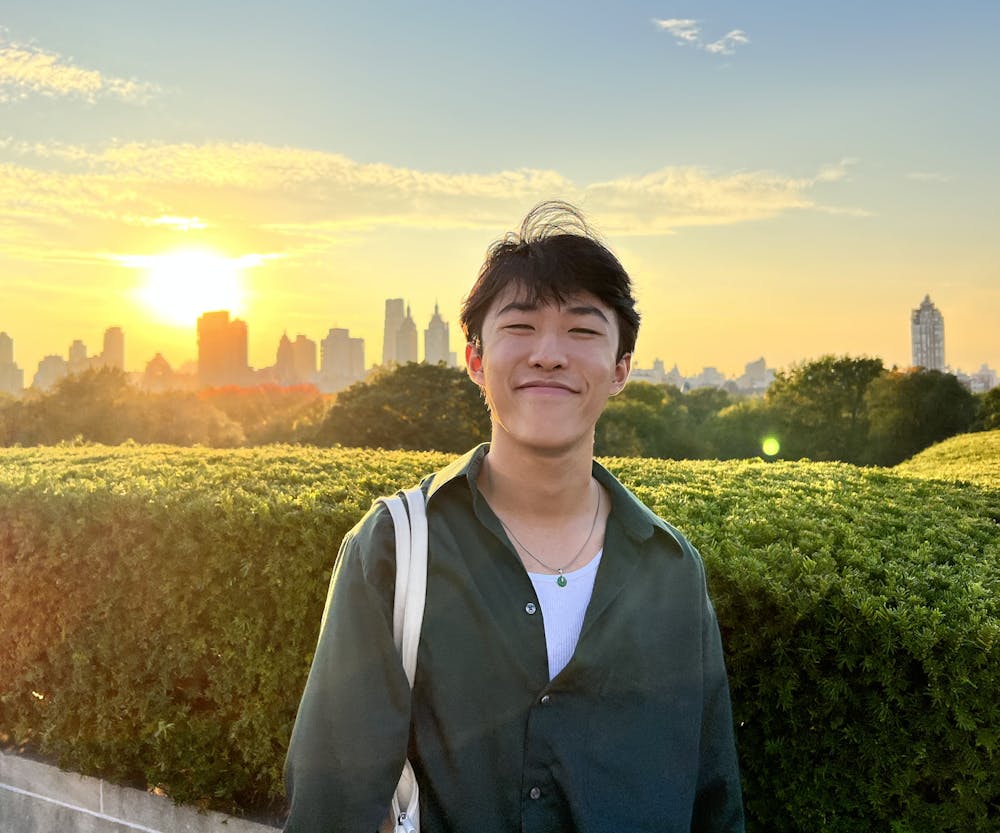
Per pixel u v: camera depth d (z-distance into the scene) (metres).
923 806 2.31
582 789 1.52
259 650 3.29
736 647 2.53
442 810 1.53
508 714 1.53
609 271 1.60
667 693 1.62
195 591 3.43
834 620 2.38
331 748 1.49
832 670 2.40
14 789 3.93
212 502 3.40
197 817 3.48
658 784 1.58
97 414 42.25
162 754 3.51
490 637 1.53
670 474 4.33
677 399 61.78
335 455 5.43
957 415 45.56
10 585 3.85
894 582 2.46
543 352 1.56
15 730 3.98
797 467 4.86
